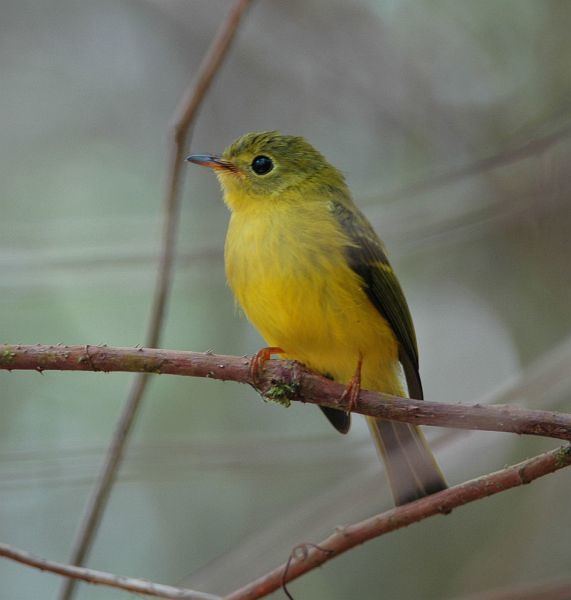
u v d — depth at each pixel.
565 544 10.27
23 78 14.28
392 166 13.13
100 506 7.59
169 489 11.66
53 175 13.67
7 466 9.22
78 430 11.67
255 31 13.23
